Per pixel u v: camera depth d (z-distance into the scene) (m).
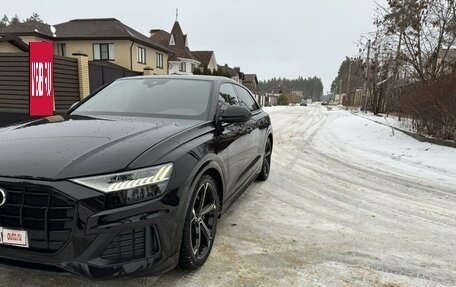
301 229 3.76
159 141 2.48
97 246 2.05
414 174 6.56
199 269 2.82
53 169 2.08
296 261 3.05
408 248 3.39
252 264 2.96
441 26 11.64
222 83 4.00
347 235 3.65
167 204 2.26
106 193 2.07
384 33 14.43
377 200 4.92
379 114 23.05
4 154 2.25
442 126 9.23
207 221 2.97
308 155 8.43
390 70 17.12
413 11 11.74
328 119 21.59
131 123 2.95
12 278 2.59
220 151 3.05
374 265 3.03
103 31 29.88
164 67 36.66
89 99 3.85
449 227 3.98
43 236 2.05
